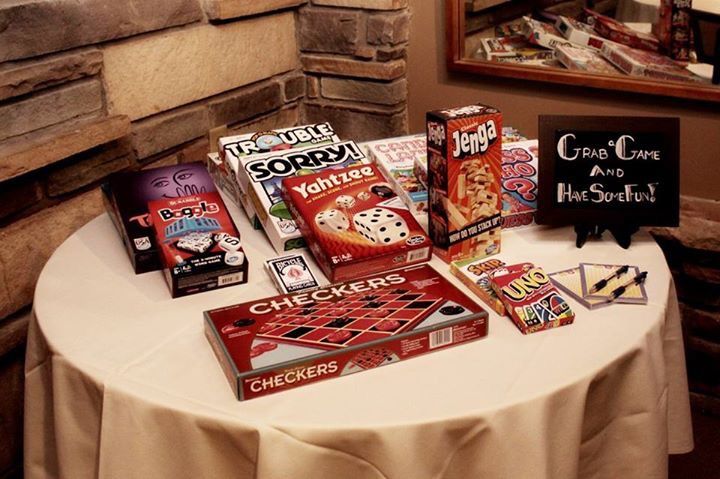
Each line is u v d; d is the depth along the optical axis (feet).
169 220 4.72
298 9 7.31
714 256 6.41
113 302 4.41
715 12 5.61
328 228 4.58
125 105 5.90
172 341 4.02
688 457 6.72
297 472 3.38
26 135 5.19
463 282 4.49
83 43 5.40
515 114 6.88
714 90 5.81
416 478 3.43
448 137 4.35
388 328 3.81
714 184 6.22
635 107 6.28
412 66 7.25
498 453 3.48
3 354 5.41
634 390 3.98
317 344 3.70
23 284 5.42
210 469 3.56
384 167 5.49
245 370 3.51
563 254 4.80
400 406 3.47
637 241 4.96
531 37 6.44
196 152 6.68
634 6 5.92
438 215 4.65
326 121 7.70
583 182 4.85
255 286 4.54
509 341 3.94
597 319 4.12
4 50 4.92
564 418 3.63
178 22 6.13
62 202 5.60
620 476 4.14
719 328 6.70
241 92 7.00
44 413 4.53
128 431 3.64
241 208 5.52
